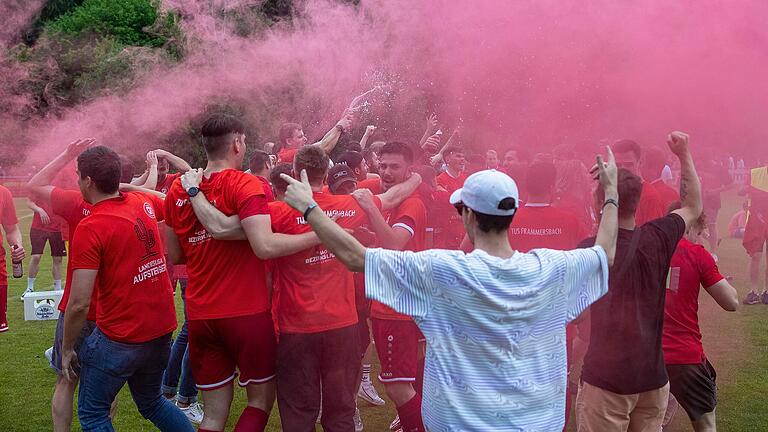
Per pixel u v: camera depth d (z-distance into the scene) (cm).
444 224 557
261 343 377
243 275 371
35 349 698
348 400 389
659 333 340
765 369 617
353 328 391
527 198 454
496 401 248
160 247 408
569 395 468
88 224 378
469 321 249
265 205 361
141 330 392
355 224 393
